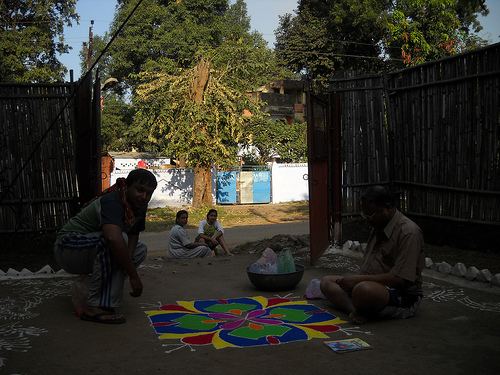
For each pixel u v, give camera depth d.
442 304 4.64
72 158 7.14
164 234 16.12
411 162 7.84
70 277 5.85
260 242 9.52
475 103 6.82
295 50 30.83
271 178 25.75
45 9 23.92
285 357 3.38
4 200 6.95
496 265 6.26
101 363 3.29
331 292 4.40
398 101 7.99
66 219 7.22
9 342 3.69
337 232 7.59
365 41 28.12
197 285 5.49
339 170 7.54
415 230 4.07
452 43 22.50
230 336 3.79
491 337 3.75
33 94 7.02
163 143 23.72
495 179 6.63
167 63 23.16
